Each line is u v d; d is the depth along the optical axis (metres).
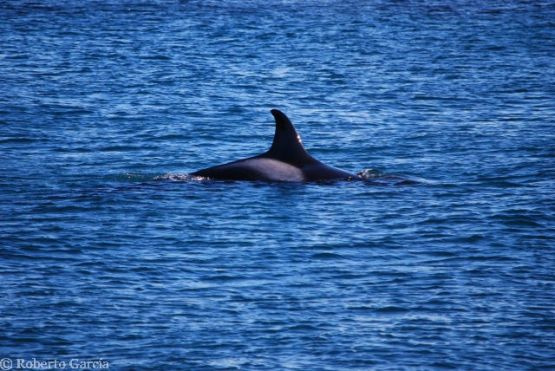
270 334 74.19
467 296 82.00
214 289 82.75
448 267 89.00
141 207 106.81
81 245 93.69
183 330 74.50
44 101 180.62
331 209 107.00
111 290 82.12
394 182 119.44
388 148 143.12
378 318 77.44
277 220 102.69
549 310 79.19
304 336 73.88
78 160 133.12
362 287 83.88
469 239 96.81
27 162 130.75
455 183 120.06
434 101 187.50
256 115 172.38
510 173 125.44
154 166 130.88
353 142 147.38
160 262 89.25
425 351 71.81
